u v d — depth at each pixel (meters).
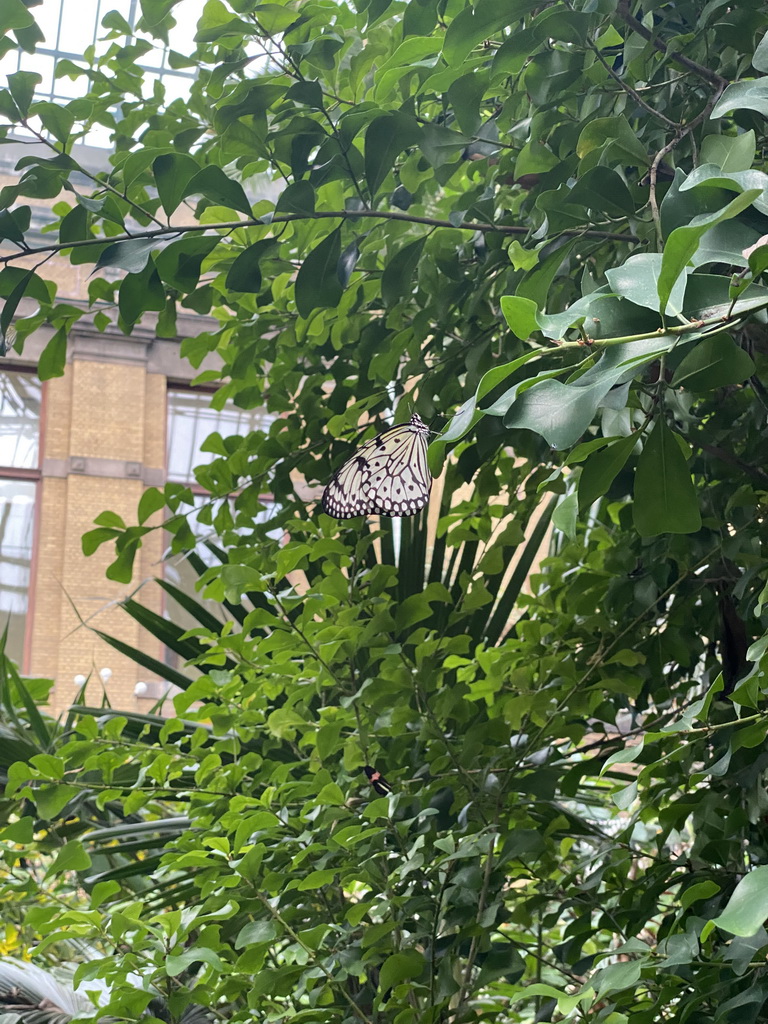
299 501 1.67
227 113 1.12
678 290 0.59
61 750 1.36
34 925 1.18
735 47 1.06
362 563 1.66
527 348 1.34
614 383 0.58
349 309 1.58
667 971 1.07
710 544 1.42
